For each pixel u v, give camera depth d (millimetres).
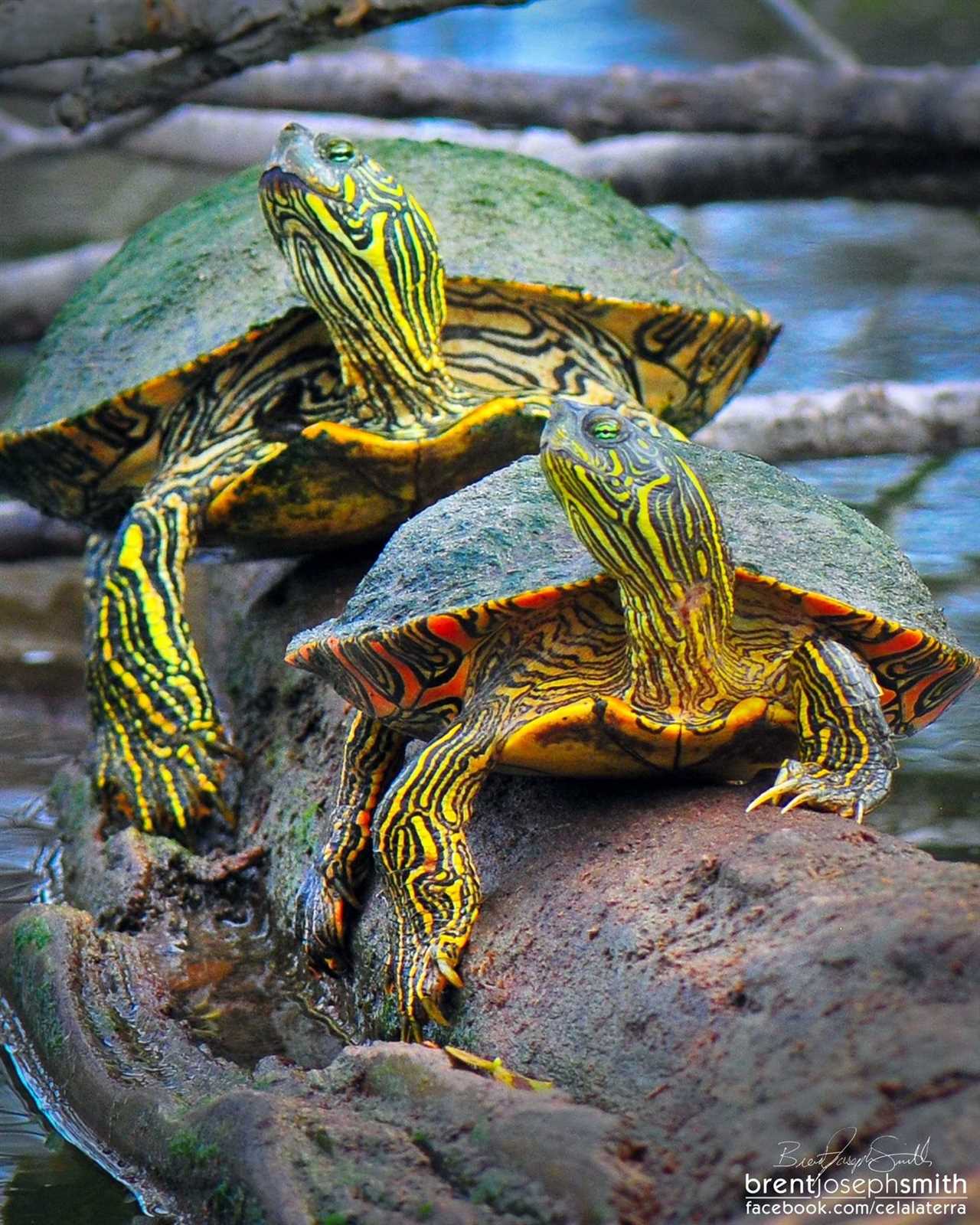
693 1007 5074
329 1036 7477
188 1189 5641
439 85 16141
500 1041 5844
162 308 10289
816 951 4840
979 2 31750
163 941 8492
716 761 6469
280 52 12383
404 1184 4930
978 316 18281
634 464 5898
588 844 6441
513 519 6824
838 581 6398
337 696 9125
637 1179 4586
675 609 6051
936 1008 4379
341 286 9234
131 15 12180
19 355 20672
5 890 9312
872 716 6160
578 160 17656
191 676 9562
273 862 8766
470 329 10000
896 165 16625
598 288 9945
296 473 9297
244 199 11070
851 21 31359
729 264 20891
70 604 14984
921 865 5293
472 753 6363
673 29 31859
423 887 6344
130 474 10695
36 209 25125
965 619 11367
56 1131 6836
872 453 14000
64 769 10812
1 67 12562
